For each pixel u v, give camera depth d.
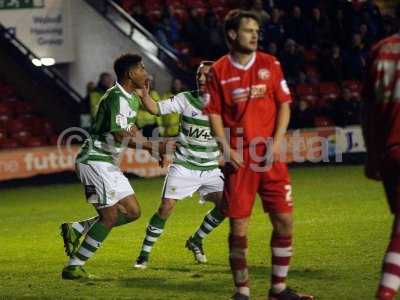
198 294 22.42
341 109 60.09
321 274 24.48
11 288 24.22
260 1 64.38
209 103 20.14
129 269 26.52
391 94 18.16
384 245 28.88
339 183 47.53
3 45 61.03
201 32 64.19
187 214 39.25
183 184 26.83
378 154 18.53
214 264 26.92
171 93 54.53
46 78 60.00
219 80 20.02
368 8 68.88
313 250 28.47
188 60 63.47
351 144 57.38
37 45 62.53
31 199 47.38
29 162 53.19
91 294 22.92
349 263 25.95
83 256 25.11
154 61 61.31
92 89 55.91
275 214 20.42
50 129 59.09
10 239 34.34
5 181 52.56
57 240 33.50
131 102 25.39
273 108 20.22
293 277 24.16
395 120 18.16
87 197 25.61
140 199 45.12
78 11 63.12
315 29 66.06
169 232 34.09
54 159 53.78
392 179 18.36
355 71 65.06
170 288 23.36
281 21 64.75
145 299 22.03
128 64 25.14
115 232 34.47
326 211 37.75
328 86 63.38
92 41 63.03
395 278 17.47
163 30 64.12
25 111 59.84
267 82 19.97
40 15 62.34
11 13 61.59
